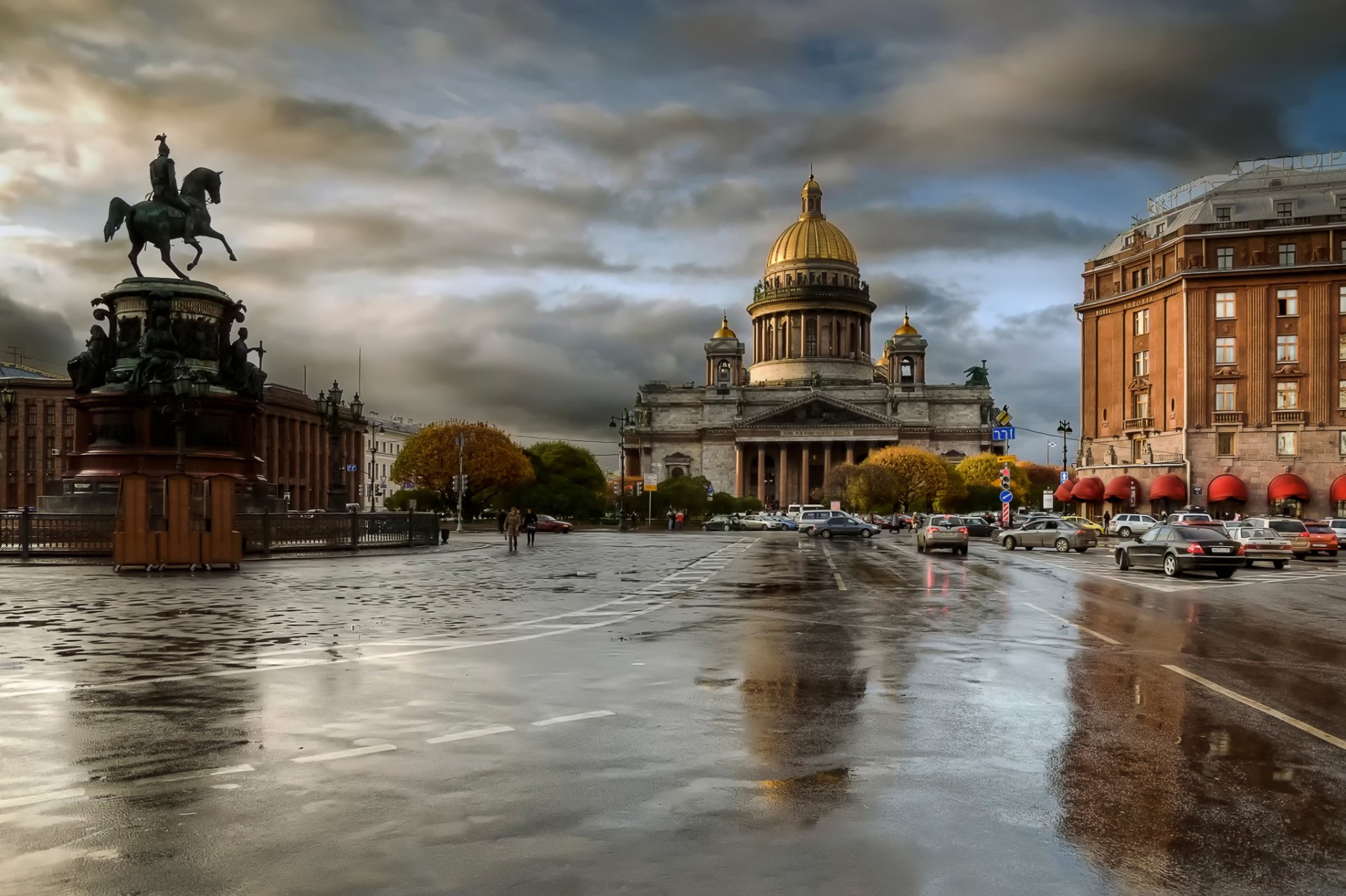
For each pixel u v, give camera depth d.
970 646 19.09
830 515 87.88
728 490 195.88
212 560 37.84
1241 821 8.81
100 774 10.13
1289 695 14.43
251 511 50.12
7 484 128.50
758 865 7.72
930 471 143.38
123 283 51.28
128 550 36.44
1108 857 7.95
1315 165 95.31
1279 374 87.56
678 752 11.01
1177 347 91.75
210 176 53.78
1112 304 103.12
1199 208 94.25
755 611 25.31
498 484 123.12
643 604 27.22
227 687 14.68
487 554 55.28
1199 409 89.62
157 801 9.23
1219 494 86.94
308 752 10.99
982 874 7.57
